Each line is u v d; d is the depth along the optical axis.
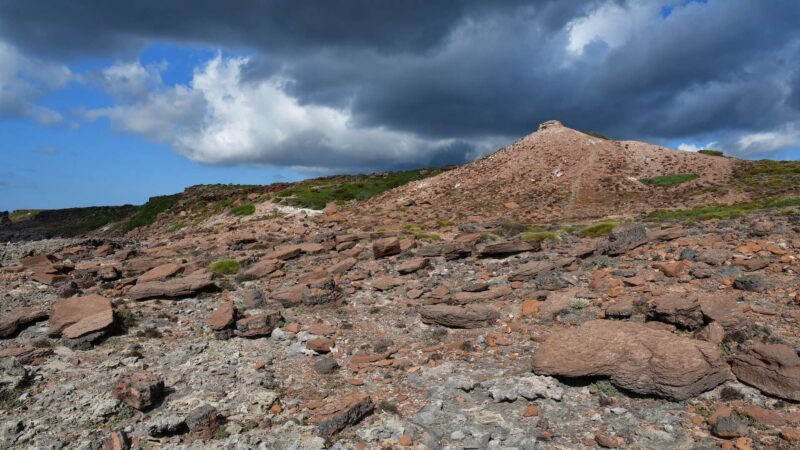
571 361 10.65
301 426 9.94
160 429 9.66
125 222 109.44
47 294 21.81
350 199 71.50
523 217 47.19
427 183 70.31
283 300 18.56
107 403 10.73
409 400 10.91
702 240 20.72
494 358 12.62
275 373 12.73
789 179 52.03
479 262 22.94
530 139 76.00
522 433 9.16
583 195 55.72
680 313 12.26
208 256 32.03
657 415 9.23
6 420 10.47
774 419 8.47
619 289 15.77
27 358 13.57
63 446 9.51
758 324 11.89
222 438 9.58
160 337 15.70
